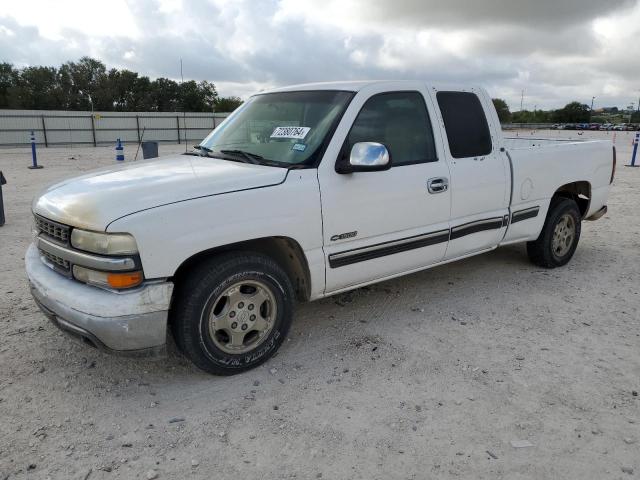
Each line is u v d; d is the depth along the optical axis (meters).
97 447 2.84
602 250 6.79
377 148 3.56
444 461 2.75
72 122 39.62
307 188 3.59
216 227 3.21
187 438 2.92
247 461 2.74
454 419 3.11
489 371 3.66
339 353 3.90
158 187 3.22
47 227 3.41
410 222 4.23
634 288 5.34
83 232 3.06
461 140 4.60
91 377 3.54
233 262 3.33
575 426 3.05
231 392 3.38
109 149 34.59
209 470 2.68
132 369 3.65
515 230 5.22
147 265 3.01
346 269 3.93
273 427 3.03
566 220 5.84
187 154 4.45
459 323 4.45
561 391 3.42
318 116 3.96
